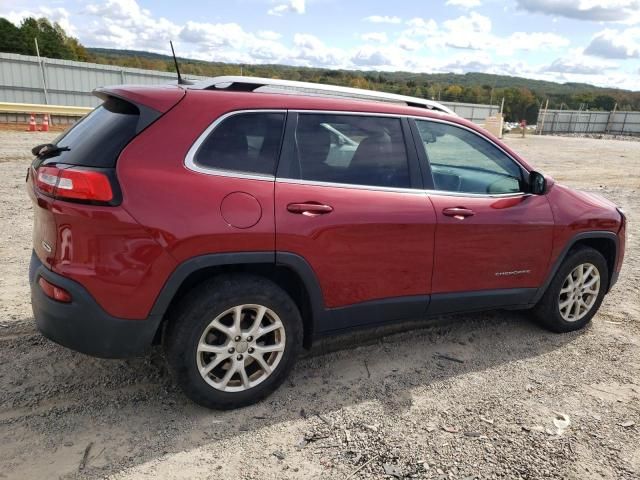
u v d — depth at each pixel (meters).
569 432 2.98
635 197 11.51
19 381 3.23
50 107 21.95
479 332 4.30
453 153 3.71
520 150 24.73
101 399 3.10
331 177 3.18
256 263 2.92
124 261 2.62
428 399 3.27
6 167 11.02
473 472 2.62
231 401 3.01
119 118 2.83
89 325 2.65
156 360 3.56
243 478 2.52
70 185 2.58
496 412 3.16
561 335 4.31
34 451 2.63
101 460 2.59
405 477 2.57
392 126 3.47
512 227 3.79
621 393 3.43
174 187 2.70
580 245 4.33
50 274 2.69
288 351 3.13
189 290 2.94
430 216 3.43
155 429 2.85
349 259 3.18
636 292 5.37
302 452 2.72
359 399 3.24
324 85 3.49
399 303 3.47
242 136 2.94
